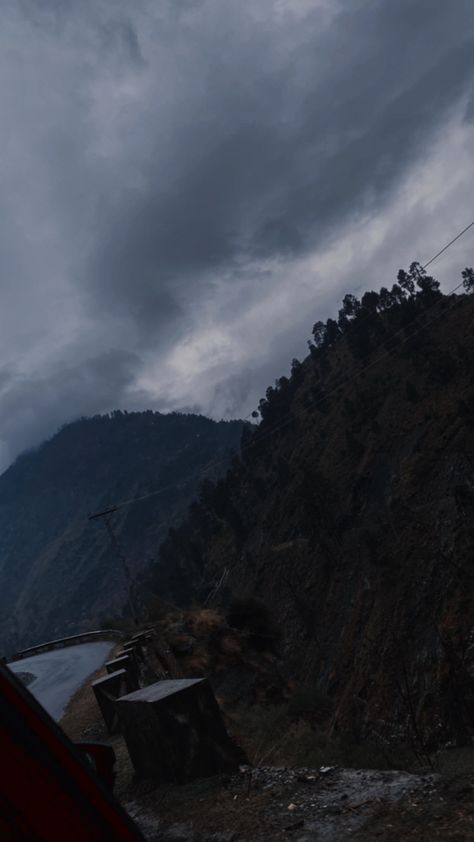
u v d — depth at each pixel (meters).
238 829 4.39
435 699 46.12
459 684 18.77
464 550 67.88
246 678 18.03
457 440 98.94
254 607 23.94
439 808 3.64
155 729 5.84
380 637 70.94
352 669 76.50
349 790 4.43
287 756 7.32
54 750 1.89
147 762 6.24
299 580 123.00
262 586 138.25
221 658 19.52
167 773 5.88
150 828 5.03
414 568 75.81
